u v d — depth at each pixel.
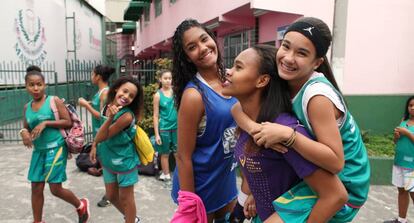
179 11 11.99
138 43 25.28
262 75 1.48
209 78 2.15
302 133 1.37
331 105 1.33
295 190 1.48
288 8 6.33
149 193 4.68
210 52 2.07
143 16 21.03
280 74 1.39
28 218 3.83
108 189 3.27
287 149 1.35
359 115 6.99
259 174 1.54
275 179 1.52
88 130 7.61
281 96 1.46
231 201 2.40
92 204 4.24
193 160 2.13
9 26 10.34
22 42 11.17
